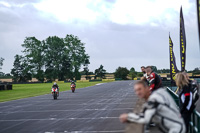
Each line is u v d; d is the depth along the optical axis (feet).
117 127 31.96
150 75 28.73
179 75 18.37
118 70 421.18
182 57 39.63
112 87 157.58
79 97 85.92
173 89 65.21
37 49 350.64
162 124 12.28
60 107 57.06
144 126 12.00
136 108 13.52
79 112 47.52
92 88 153.69
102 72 450.30
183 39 39.42
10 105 65.77
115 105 57.93
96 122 36.14
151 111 11.57
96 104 61.31
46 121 38.50
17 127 34.47
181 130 12.09
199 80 140.46
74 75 367.25
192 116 20.08
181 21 38.73
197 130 17.03
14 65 392.68
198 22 17.42
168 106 11.98
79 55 368.48
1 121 40.22
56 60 370.73
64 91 128.67
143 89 12.56
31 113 48.52
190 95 17.90
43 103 68.03
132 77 426.92
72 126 33.63
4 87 153.99
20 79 391.45
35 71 349.20
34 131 31.27
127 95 89.45
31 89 160.25
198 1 17.48
